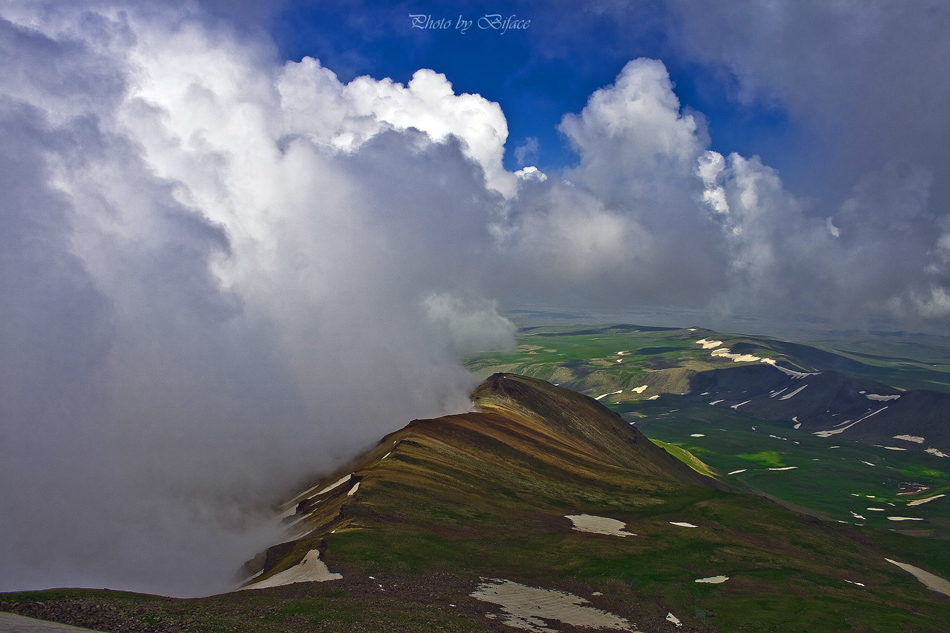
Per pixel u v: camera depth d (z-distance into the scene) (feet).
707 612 279.69
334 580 236.63
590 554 347.36
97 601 176.04
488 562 309.01
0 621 147.23
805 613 290.35
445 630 188.96
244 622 174.81
